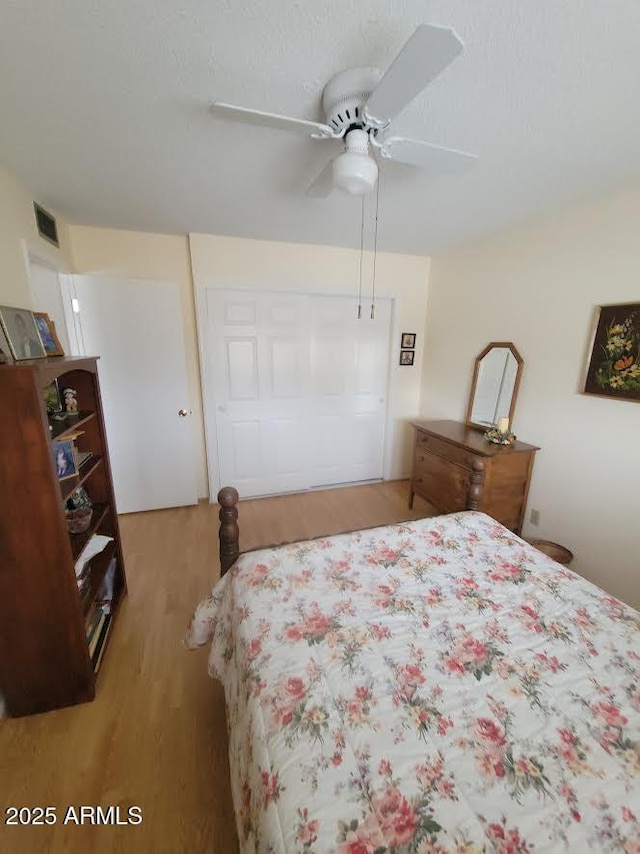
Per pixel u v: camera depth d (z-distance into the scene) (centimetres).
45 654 136
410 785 68
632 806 66
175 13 86
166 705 144
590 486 213
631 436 192
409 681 90
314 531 284
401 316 347
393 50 97
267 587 124
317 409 345
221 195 197
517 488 246
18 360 140
